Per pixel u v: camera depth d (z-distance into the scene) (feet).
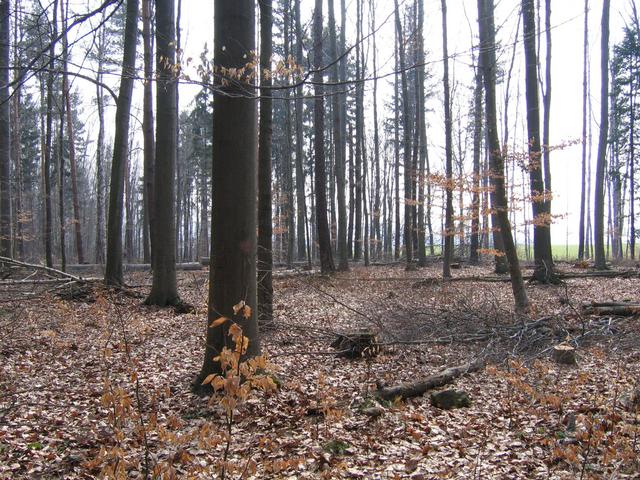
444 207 57.82
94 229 193.98
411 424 17.48
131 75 17.35
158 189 41.16
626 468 13.29
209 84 16.48
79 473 14.30
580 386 19.88
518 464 14.33
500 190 38.32
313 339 29.89
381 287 51.60
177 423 11.86
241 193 20.67
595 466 13.65
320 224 63.26
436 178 44.19
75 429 17.38
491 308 32.63
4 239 56.90
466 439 16.11
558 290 46.01
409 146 76.02
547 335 27.27
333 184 114.73
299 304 44.06
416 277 61.31
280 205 99.55
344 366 25.14
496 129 38.37
